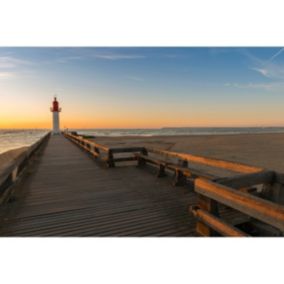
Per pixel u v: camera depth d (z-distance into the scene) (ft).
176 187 16.56
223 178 8.78
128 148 24.40
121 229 10.07
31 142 125.39
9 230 10.02
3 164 33.09
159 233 9.69
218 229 8.12
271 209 5.69
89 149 34.83
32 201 13.73
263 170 9.96
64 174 21.09
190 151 54.49
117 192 15.49
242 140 90.74
